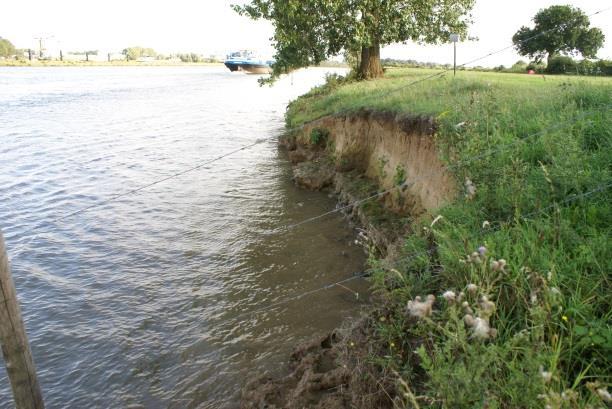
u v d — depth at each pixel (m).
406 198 10.45
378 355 5.17
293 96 53.00
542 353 3.28
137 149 22.52
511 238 5.11
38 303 8.65
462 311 3.85
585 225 4.97
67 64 151.50
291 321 7.62
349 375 5.32
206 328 7.66
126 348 7.27
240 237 11.38
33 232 12.11
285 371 6.35
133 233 11.91
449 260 5.29
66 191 15.81
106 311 8.34
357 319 6.49
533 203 5.58
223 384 6.34
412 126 10.84
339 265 9.42
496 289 4.41
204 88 62.34
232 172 17.84
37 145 23.27
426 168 9.77
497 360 3.42
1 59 139.75
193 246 10.98
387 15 21.12
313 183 15.09
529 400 3.03
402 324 5.25
